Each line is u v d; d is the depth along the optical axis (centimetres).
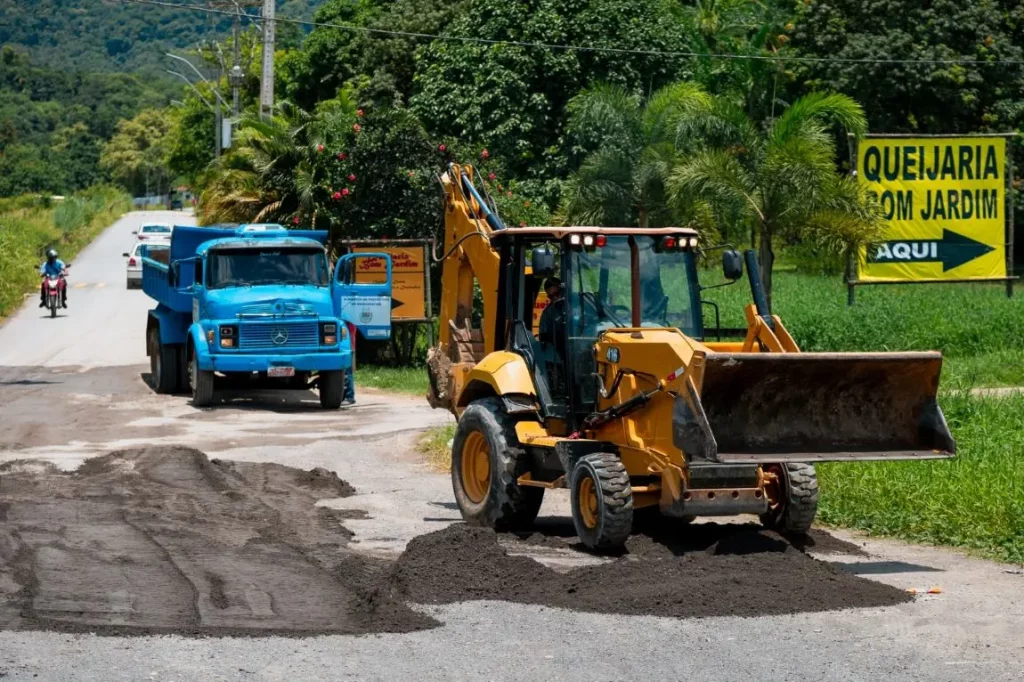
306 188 3341
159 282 2755
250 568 1038
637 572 1003
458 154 3388
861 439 1083
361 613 902
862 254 2959
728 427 1055
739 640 848
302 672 765
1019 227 5297
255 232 2578
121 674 753
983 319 2894
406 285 3170
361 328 2475
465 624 884
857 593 959
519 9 3831
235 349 2384
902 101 4938
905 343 2747
